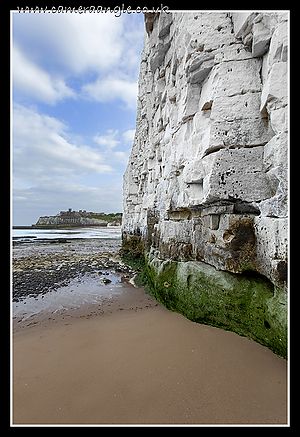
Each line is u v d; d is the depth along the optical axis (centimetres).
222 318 397
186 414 236
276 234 296
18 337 462
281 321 290
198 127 465
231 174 375
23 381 304
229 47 396
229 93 388
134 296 751
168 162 682
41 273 1164
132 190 1673
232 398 251
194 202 465
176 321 469
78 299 748
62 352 383
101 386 287
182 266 517
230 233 365
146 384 284
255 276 364
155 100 829
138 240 1491
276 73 310
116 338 420
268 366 290
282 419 224
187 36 450
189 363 317
